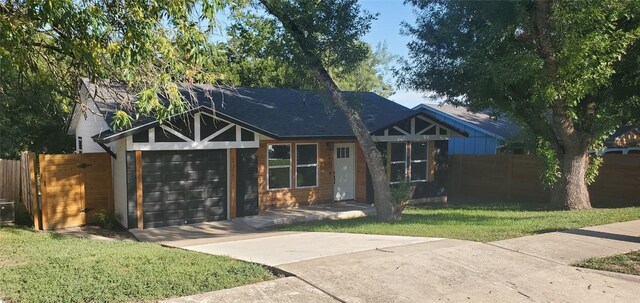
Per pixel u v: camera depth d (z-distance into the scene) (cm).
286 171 1631
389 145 1720
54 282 552
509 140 1983
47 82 914
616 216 1066
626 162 1442
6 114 1959
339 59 1250
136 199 1232
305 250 765
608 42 1016
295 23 1197
